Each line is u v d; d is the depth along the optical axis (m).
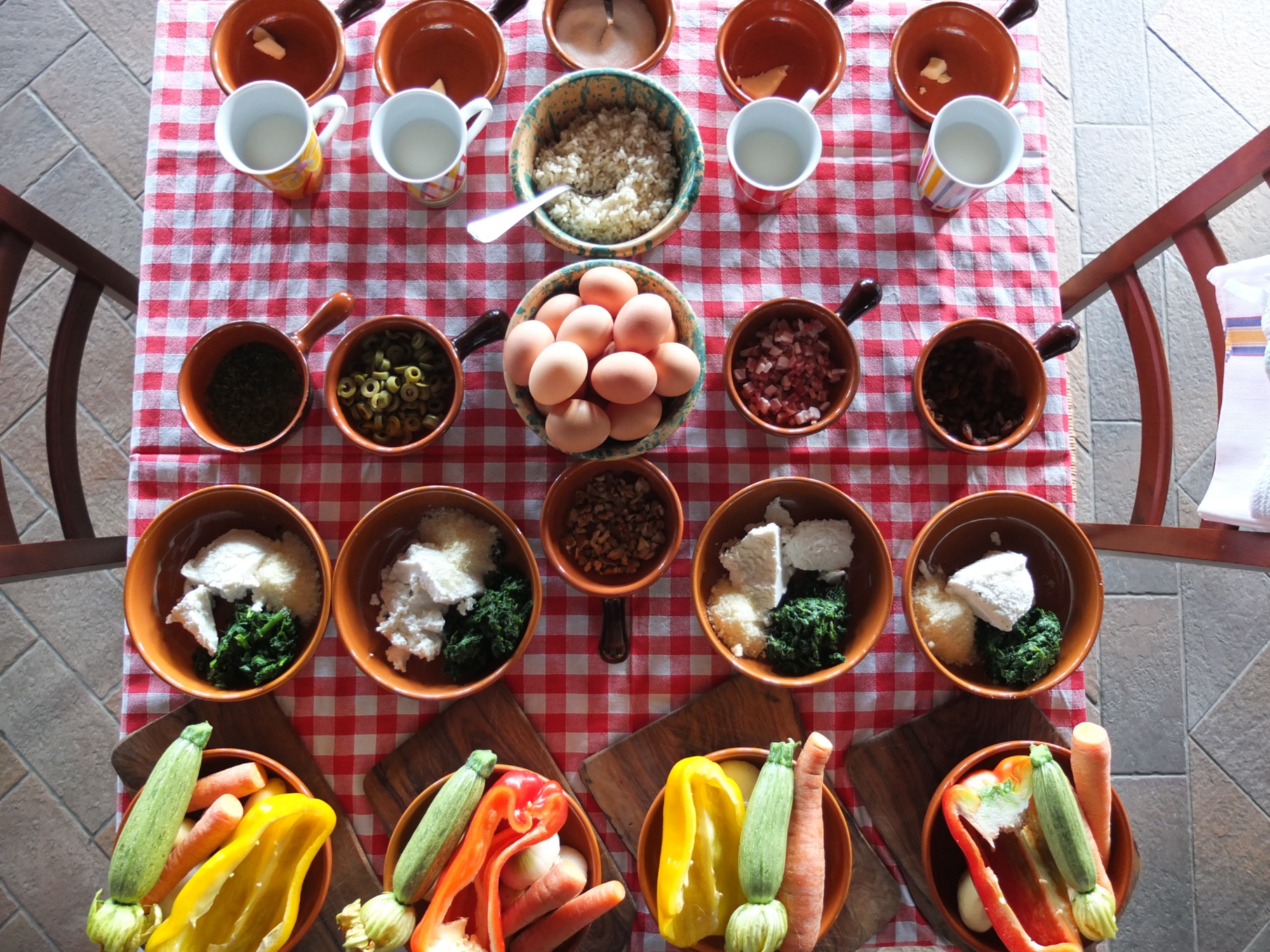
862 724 1.18
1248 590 1.88
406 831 1.05
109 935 0.96
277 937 0.99
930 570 1.18
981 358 1.19
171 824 1.00
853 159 1.24
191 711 1.13
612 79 1.13
